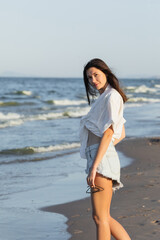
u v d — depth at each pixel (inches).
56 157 357.4
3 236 153.0
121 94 113.2
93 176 105.0
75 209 190.2
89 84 119.9
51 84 3272.6
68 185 247.1
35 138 477.7
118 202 191.2
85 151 112.2
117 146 401.1
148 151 369.4
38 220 174.2
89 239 146.6
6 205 201.8
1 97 1378.0
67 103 1216.8
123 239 111.2
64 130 551.5
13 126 600.7
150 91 2123.5
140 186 225.8
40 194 224.8
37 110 945.5
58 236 151.6
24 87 2420.0
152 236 143.9
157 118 714.8
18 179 267.6
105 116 107.3
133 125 604.4
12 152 381.1
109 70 112.4
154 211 174.4
